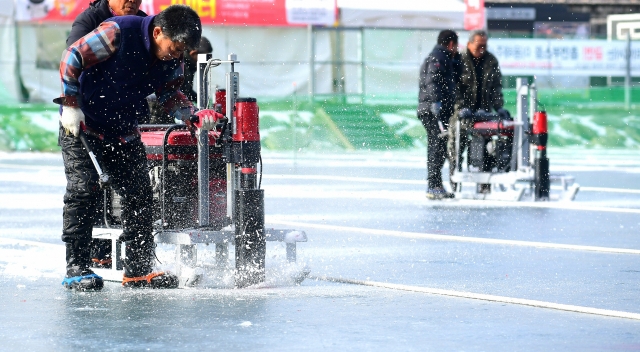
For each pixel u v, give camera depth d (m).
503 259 13.88
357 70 53.88
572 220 19.06
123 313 9.73
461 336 8.72
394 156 42.66
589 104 53.62
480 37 24.00
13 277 12.12
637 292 11.16
